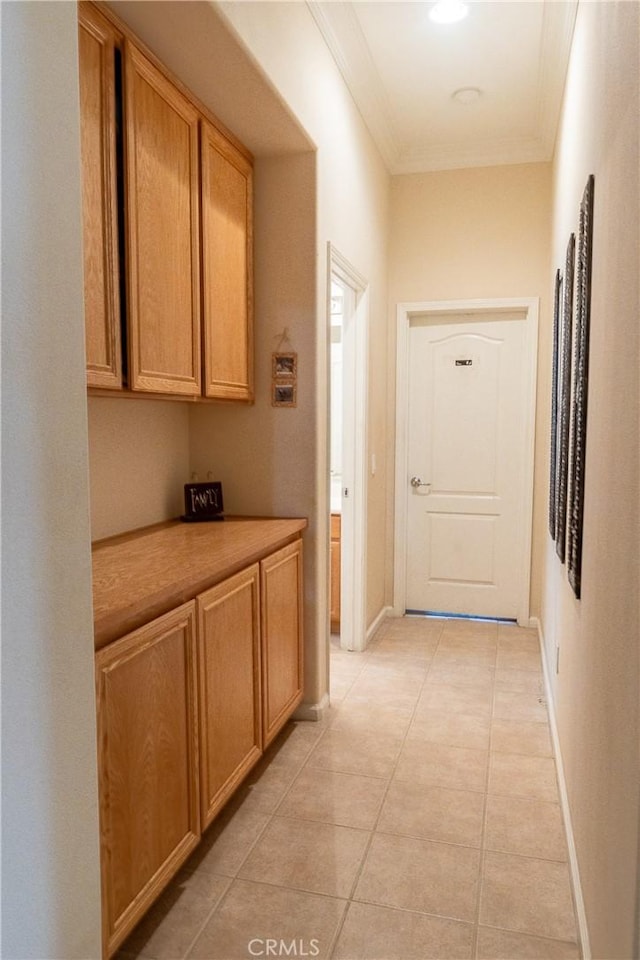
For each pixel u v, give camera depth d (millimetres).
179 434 3006
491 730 2965
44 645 999
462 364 4480
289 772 2615
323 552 3098
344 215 3328
